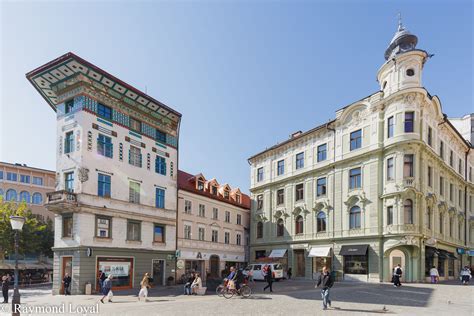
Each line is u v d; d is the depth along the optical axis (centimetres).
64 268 2812
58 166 2952
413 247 3186
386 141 3425
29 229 4412
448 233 3919
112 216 3008
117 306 1941
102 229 2923
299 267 4284
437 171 3706
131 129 3353
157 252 3453
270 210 4828
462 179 4428
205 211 4534
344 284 3098
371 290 2491
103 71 2973
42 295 2761
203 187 4697
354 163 3731
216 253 4647
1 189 5584
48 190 6006
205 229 4488
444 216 3822
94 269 2781
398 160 3288
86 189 2816
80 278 2669
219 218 4816
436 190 3631
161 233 3597
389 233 3259
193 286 2553
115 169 3114
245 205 5472
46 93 3244
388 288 2631
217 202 4791
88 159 2864
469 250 4366
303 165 4403
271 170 4906
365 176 3594
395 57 3450
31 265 5078
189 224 4194
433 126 3644
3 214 4209
